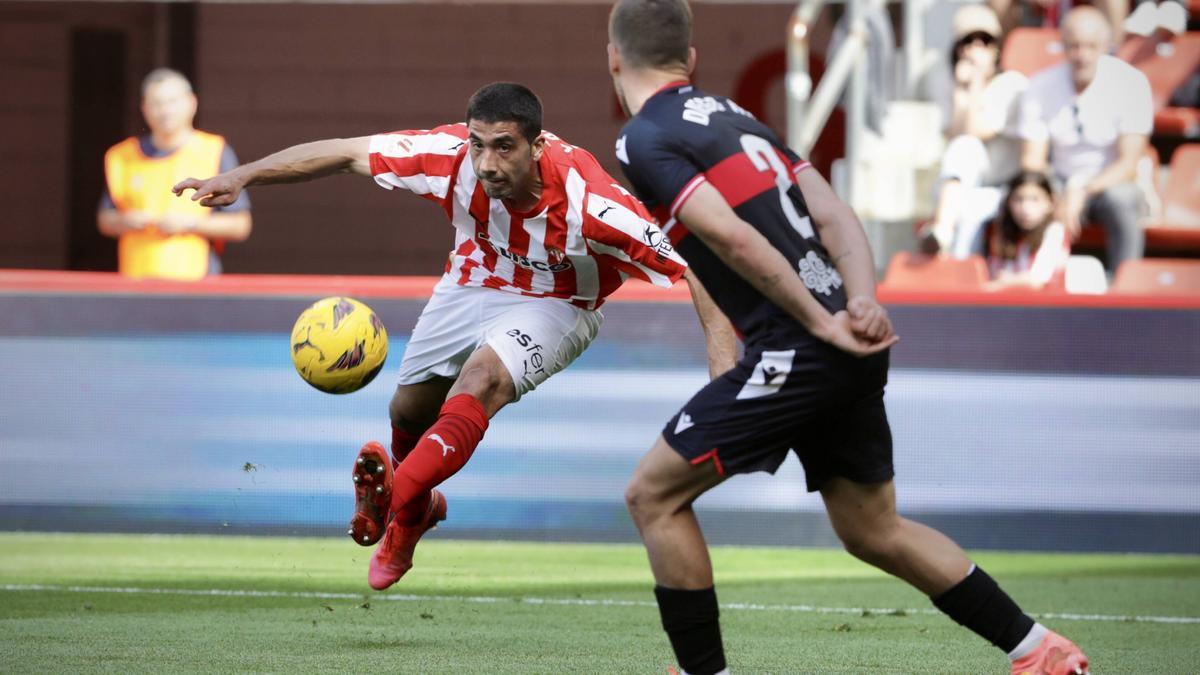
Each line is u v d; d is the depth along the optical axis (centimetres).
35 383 2928
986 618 1267
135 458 2917
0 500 2931
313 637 1753
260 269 4031
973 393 2872
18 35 4069
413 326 2891
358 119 4138
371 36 4119
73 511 2920
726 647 1750
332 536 2891
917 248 3381
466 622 1911
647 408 2897
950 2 3488
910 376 2878
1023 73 3384
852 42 3381
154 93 3341
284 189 4022
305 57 4119
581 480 2895
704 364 2891
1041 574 2575
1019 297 2866
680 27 1262
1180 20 3466
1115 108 3309
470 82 4125
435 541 2911
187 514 2905
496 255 1667
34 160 4088
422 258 4031
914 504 2872
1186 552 2836
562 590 2256
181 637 1738
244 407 2909
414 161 1611
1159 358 2852
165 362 2920
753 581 2427
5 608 1975
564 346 1689
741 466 1227
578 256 1636
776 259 1175
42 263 4094
